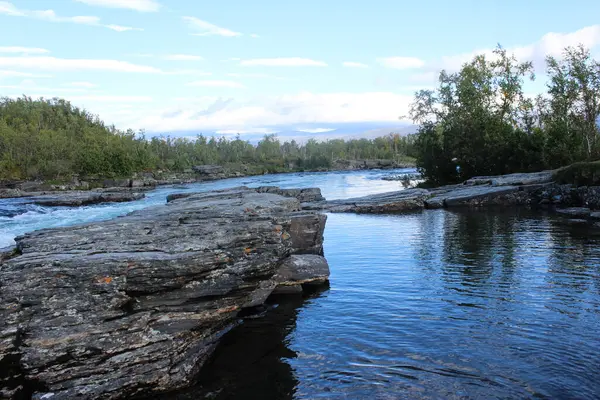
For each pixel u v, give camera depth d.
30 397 7.95
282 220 12.98
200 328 9.30
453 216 30.70
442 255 18.62
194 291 9.09
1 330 7.76
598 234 21.27
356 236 24.11
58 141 99.50
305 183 75.62
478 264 16.81
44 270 8.28
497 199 35.50
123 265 8.58
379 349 9.91
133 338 8.28
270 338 10.84
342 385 8.48
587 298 12.50
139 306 8.63
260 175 132.50
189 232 10.60
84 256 8.85
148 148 137.62
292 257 15.13
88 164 97.06
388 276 15.78
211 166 130.25
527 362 8.99
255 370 9.25
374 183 70.00
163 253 9.24
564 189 32.78
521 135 49.19
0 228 30.00
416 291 13.91
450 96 57.06
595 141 44.34
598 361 8.91
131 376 8.18
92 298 8.28
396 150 173.12
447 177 55.53
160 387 8.42
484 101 54.41
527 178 38.25
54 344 7.74
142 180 95.25
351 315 12.13
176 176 115.06
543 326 10.71
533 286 13.82
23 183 79.31
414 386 8.30
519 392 7.93
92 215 37.72
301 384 8.59
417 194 37.78
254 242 10.47
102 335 8.04
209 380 8.91
